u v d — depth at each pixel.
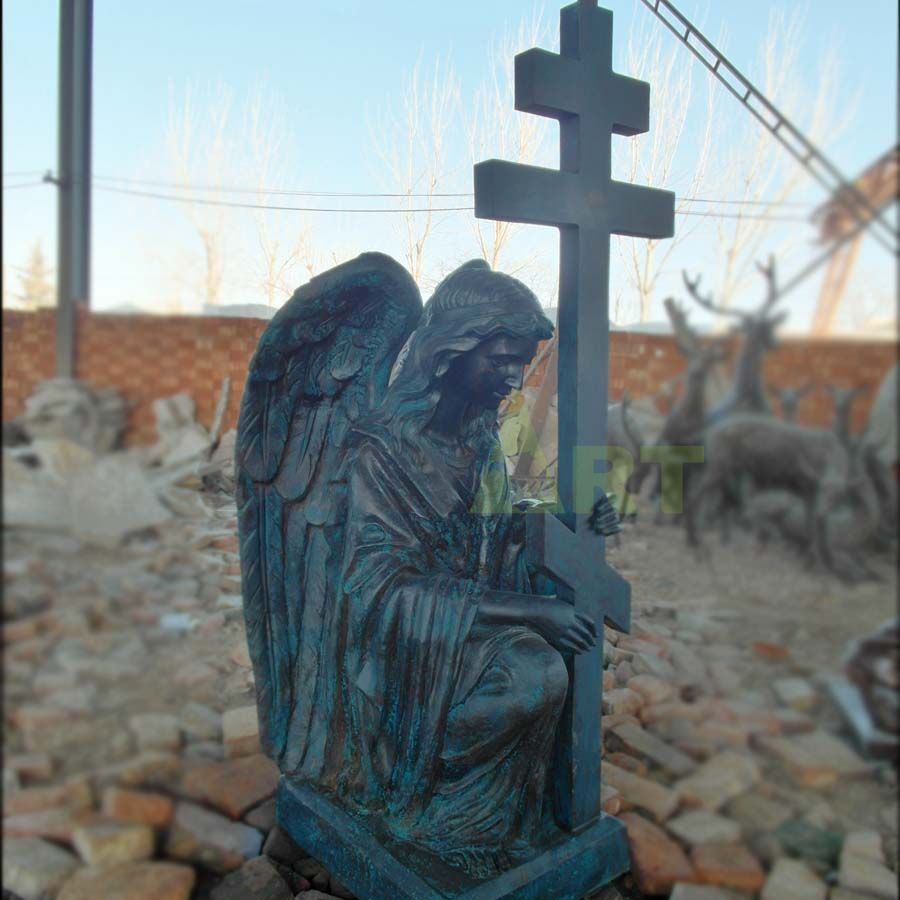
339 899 1.53
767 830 1.83
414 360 1.50
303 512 1.62
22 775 1.79
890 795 2.00
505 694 1.39
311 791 1.64
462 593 1.44
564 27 1.42
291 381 1.57
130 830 1.68
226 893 1.55
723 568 2.62
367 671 1.48
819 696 2.34
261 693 1.67
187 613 2.14
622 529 2.05
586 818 1.53
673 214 1.52
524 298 1.44
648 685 2.19
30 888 1.57
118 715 1.99
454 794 1.48
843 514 2.77
